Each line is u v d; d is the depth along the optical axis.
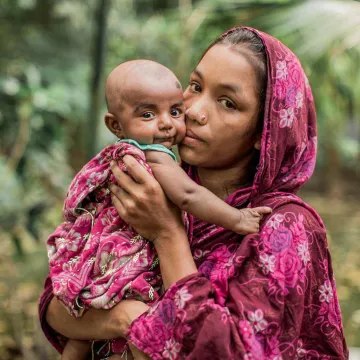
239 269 1.53
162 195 1.57
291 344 1.50
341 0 3.14
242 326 1.44
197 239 1.67
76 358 1.77
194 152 1.64
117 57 6.33
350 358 3.26
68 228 1.76
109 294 1.57
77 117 6.20
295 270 1.53
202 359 1.42
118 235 1.63
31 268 5.60
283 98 1.63
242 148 1.66
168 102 1.60
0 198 3.91
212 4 3.71
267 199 1.65
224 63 1.60
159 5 7.45
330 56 3.40
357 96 4.70
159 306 1.50
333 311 1.66
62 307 1.75
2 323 4.43
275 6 3.29
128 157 1.59
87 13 6.83
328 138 8.42
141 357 1.53
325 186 10.04
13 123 4.63
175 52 5.92
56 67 5.85
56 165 5.09
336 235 7.49
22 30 6.66
